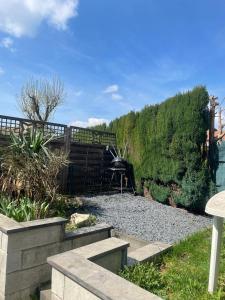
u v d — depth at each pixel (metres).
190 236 4.74
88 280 1.89
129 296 1.72
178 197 7.70
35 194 4.99
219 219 2.60
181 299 2.51
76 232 3.51
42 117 17.27
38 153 5.23
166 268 3.35
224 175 7.42
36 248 3.03
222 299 2.54
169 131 8.14
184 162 7.63
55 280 2.17
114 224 5.69
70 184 8.55
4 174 5.10
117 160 9.50
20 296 2.93
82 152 8.95
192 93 7.68
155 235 5.17
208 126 7.78
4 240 2.83
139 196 9.19
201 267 3.32
